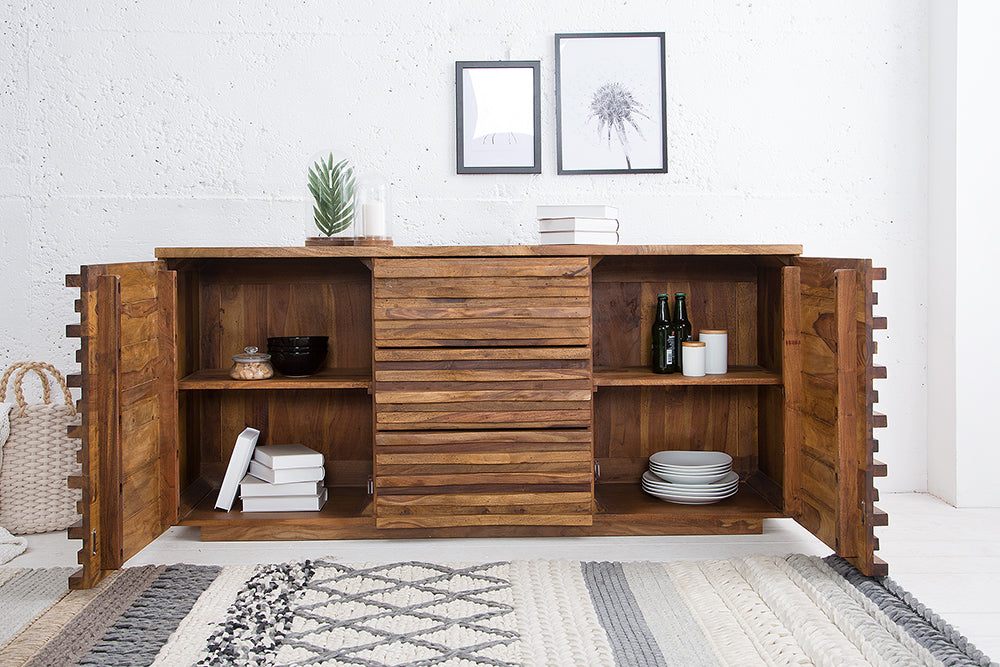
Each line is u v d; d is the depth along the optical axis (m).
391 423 2.29
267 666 1.55
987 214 2.59
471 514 2.30
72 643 1.63
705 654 1.60
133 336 2.04
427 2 2.66
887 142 2.73
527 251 2.28
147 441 2.14
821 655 1.56
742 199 2.72
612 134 2.69
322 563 2.11
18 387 2.44
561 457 2.30
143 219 2.64
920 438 2.78
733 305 2.67
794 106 2.71
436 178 2.69
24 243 2.63
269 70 2.65
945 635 1.65
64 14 2.61
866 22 2.71
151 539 2.18
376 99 2.67
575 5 2.68
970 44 2.56
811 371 2.22
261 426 2.65
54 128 2.62
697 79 2.70
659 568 2.07
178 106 2.64
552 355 2.29
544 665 1.54
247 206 2.66
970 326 2.60
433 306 2.29
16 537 2.29
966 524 2.43
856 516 2.01
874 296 1.97
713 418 2.70
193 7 2.63
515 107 2.68
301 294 2.62
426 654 1.60
